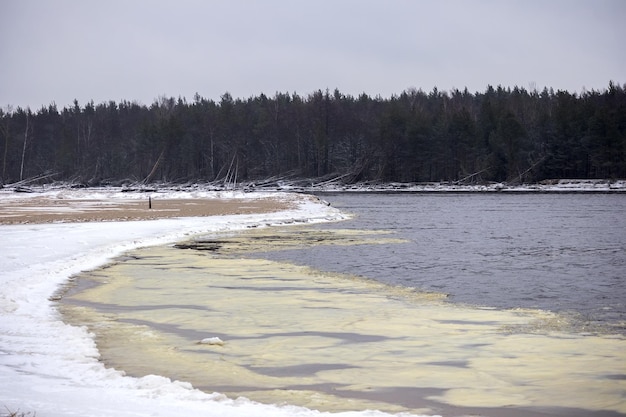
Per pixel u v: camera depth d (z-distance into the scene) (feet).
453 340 41.27
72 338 40.60
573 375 33.88
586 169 361.30
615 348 39.01
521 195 296.71
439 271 71.51
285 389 32.17
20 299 54.24
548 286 61.67
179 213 157.28
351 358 37.47
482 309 51.08
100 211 165.89
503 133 361.51
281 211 165.27
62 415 24.43
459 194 314.55
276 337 42.47
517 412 28.89
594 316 48.21
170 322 47.06
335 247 94.68
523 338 41.63
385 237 109.29
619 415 28.48
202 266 75.41
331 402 30.07
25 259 74.95
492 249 92.02
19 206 193.57
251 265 76.23
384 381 33.30
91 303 54.08
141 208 179.63
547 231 120.06
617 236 110.22
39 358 35.68
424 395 31.14
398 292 58.80
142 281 64.90
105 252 85.35
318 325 45.78
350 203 231.91
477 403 29.99
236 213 157.38
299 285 62.69
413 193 330.54
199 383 33.09
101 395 28.68
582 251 89.40
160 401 28.12
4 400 26.86
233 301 54.70
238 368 35.70
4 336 40.78
